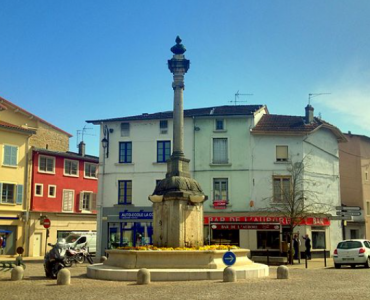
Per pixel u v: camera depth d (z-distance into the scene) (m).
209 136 38.06
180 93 20.77
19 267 18.38
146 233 37.88
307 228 36.38
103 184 39.16
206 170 37.59
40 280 18.06
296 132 37.31
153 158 38.62
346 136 45.75
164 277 16.72
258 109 40.12
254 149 37.53
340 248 25.20
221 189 37.50
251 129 37.66
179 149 20.39
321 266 26.91
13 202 41.25
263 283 15.92
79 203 47.56
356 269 23.91
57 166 45.84
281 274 17.66
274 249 35.88
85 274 19.88
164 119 38.75
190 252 17.55
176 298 12.39
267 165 37.34
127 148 39.34
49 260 19.00
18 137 42.22
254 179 37.12
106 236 38.50
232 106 43.69
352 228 43.09
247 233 36.28
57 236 44.88
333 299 12.23
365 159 45.78
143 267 17.59
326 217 37.66
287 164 37.28
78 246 34.94
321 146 39.44
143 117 39.38
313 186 37.88
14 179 41.53
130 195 38.66
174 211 18.97
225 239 36.62
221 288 14.46
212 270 17.02
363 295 13.09
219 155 37.97
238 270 17.45
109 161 39.28
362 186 44.78
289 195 33.56
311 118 39.25
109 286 15.31
